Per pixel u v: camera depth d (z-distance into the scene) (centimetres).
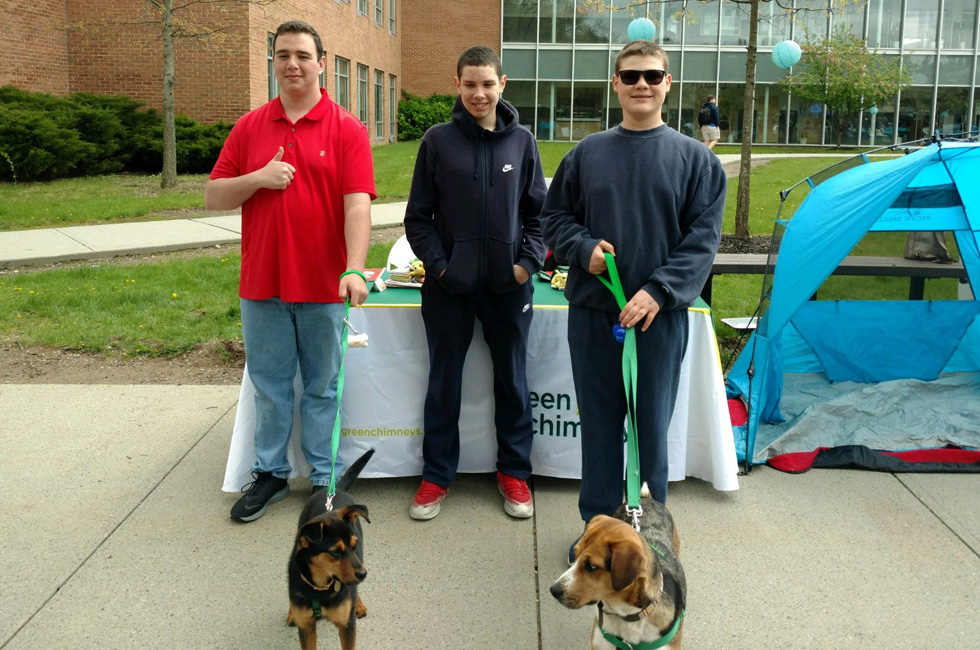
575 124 3148
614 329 299
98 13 1756
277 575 329
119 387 555
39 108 1573
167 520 372
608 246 296
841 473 428
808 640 287
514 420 386
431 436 384
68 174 1623
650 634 238
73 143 1553
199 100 1781
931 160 405
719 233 305
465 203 351
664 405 311
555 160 2111
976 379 552
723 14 2967
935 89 2962
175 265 898
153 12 1745
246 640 288
